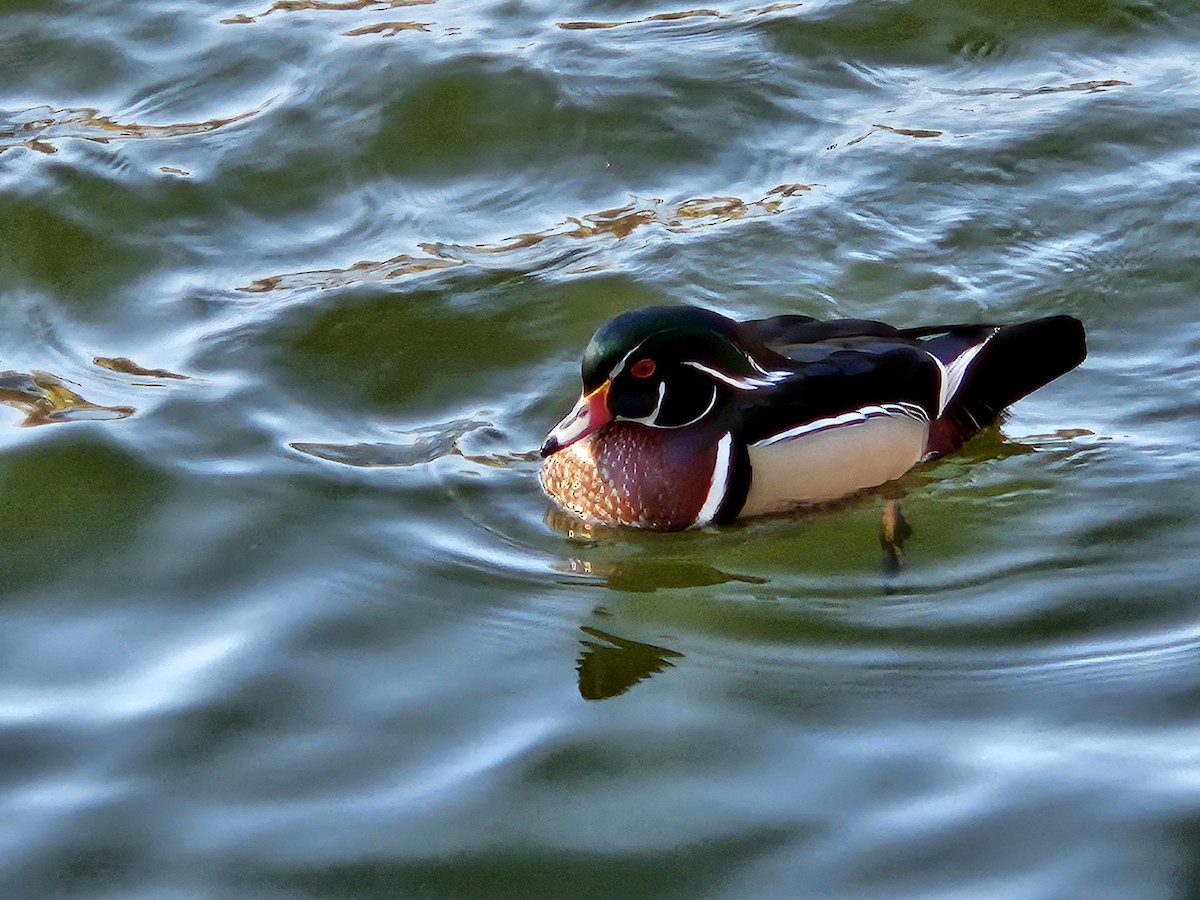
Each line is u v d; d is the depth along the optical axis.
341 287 14.07
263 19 17.72
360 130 16.00
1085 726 9.25
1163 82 16.42
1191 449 11.97
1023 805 8.65
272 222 14.98
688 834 8.60
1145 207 14.62
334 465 12.00
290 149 15.80
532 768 9.11
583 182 15.41
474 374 13.10
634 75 16.62
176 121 16.23
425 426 12.54
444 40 17.23
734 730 9.35
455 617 10.48
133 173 15.45
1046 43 17.12
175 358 13.24
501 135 15.97
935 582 10.78
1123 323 13.41
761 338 12.03
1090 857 8.27
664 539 11.48
